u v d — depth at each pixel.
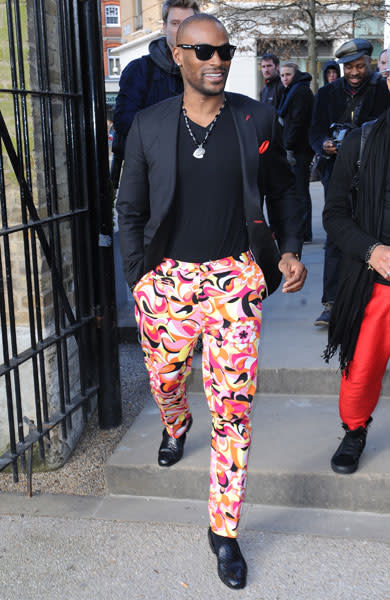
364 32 18.84
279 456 2.98
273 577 2.42
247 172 2.24
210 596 2.35
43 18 2.98
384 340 2.62
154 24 27.11
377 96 4.76
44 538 2.72
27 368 3.37
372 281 2.55
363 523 2.74
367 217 2.53
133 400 3.96
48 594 2.39
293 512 2.84
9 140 2.77
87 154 3.33
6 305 3.30
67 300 3.31
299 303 4.91
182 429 2.96
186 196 2.28
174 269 2.34
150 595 2.36
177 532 2.72
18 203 3.21
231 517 2.38
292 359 3.74
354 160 2.58
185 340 2.44
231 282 2.30
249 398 2.33
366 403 2.75
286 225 2.47
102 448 3.49
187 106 2.27
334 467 2.83
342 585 2.37
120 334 4.92
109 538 2.71
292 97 6.45
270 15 18.75
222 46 2.12
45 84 3.04
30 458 3.06
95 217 3.38
